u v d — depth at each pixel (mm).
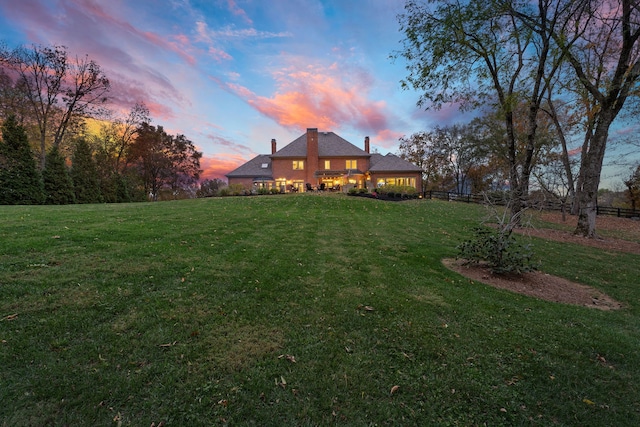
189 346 3395
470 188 47750
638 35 11359
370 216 15438
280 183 39031
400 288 5699
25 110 26031
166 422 2396
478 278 6758
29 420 2299
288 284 5469
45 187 19625
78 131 30328
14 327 3402
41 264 5289
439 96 13156
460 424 2604
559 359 3654
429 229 12695
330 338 3791
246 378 2961
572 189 21625
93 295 4344
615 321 4961
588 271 8102
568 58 11992
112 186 26234
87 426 2303
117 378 2791
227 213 13742
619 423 2705
